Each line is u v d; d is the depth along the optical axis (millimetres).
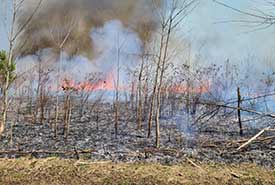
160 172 7273
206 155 8992
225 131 12500
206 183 6645
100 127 14266
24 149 9984
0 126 12414
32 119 15875
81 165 7812
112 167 7656
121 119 16125
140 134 12555
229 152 9242
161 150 9359
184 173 7227
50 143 10992
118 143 10867
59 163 7965
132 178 6910
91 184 6609
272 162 8305
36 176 7055
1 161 8133
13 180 6805
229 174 7184
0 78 11273
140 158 8719
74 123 15203
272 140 10180
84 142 11102
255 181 6762
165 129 13328
